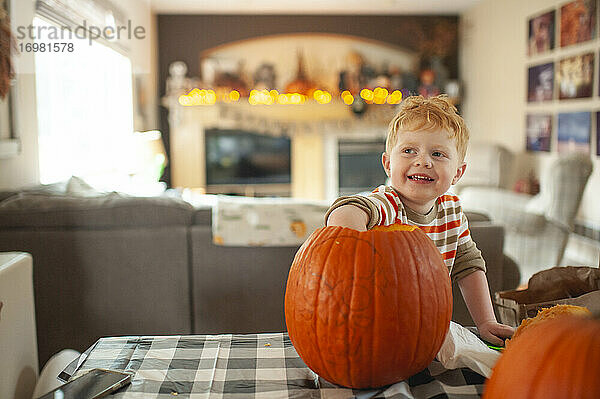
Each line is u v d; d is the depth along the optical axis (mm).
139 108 6438
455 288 2408
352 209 964
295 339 902
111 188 4012
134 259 2393
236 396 871
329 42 7691
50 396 867
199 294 2443
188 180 7504
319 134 7676
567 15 5289
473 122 7527
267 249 2422
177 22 7445
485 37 7062
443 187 1018
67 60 4414
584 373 559
